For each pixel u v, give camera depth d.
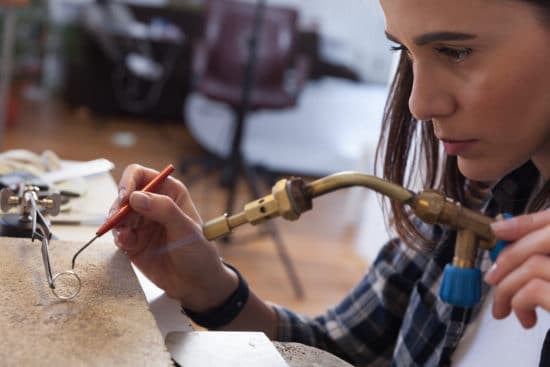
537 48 0.56
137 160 3.92
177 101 4.84
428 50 0.58
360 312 0.99
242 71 3.37
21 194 0.90
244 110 2.93
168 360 0.56
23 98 4.85
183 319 0.76
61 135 4.16
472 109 0.59
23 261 0.73
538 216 0.51
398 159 0.87
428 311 0.90
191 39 4.80
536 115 0.59
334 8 5.01
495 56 0.57
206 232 0.64
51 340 0.57
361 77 5.00
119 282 0.70
